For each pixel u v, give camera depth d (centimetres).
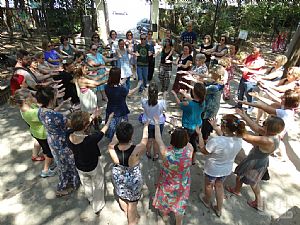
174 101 630
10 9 1210
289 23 1509
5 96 598
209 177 293
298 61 553
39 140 330
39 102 296
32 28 1334
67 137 266
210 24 1428
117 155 254
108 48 861
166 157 254
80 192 342
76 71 421
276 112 337
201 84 343
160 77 671
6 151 422
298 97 330
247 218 311
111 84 383
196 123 354
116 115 391
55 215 307
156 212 318
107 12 1421
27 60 429
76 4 1377
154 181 369
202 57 505
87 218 305
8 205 319
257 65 542
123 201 291
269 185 368
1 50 967
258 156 292
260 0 1495
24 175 371
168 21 1647
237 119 277
